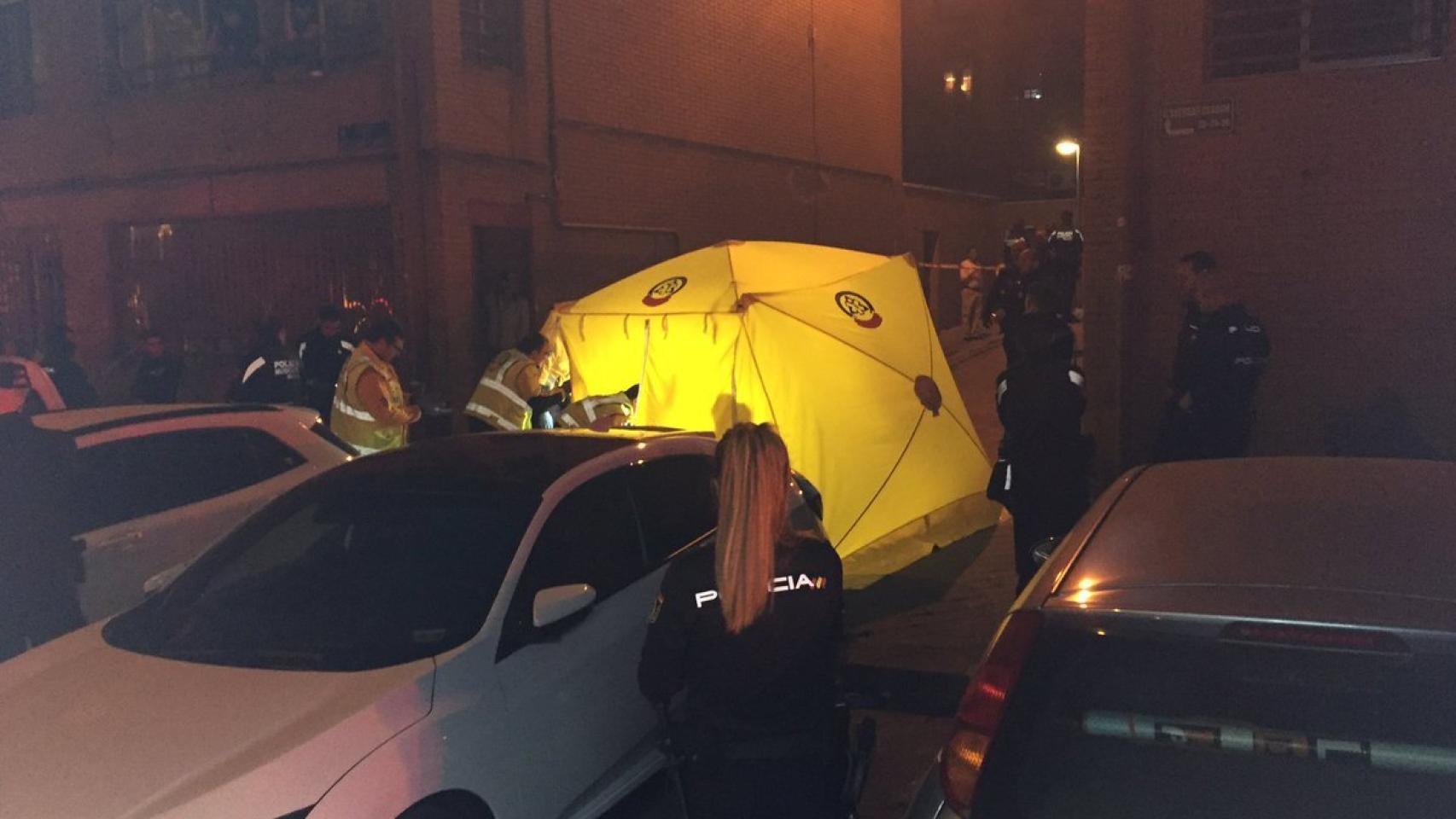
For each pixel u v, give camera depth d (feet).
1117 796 7.86
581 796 14.11
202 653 13.55
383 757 11.54
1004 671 8.54
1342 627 7.63
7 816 10.74
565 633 14.08
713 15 53.52
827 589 10.73
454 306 39.81
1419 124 27.14
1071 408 20.26
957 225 85.66
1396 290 27.66
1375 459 11.35
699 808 10.72
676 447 17.49
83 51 46.44
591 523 15.49
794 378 26.43
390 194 40.22
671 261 29.89
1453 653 7.38
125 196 45.91
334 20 41.60
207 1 44.09
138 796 10.78
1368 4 27.68
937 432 28.96
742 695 10.54
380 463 16.90
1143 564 8.94
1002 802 8.13
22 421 16.78
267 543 15.57
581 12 45.34
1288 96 28.30
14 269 49.26
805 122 61.72
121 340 46.65
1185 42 29.19
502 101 41.73
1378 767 7.38
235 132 43.29
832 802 10.81
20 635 16.43
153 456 20.83
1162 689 8.03
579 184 45.39
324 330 35.32
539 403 28.04
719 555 10.50
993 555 27.09
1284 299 28.71
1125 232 29.55
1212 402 23.89
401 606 13.76
